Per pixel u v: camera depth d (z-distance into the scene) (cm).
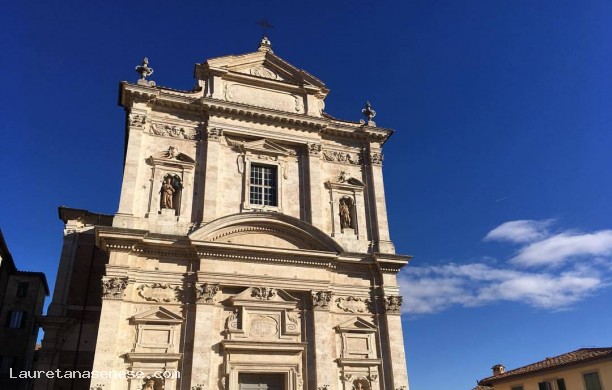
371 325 2566
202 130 2734
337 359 2430
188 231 2452
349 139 3056
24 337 4091
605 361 3253
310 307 2488
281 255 2508
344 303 2583
